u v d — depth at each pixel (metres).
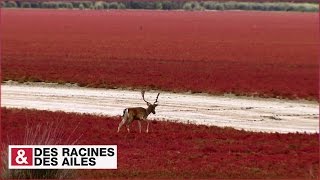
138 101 127.38
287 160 75.69
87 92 138.25
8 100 125.00
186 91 141.12
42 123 95.44
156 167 69.62
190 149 80.50
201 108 120.94
